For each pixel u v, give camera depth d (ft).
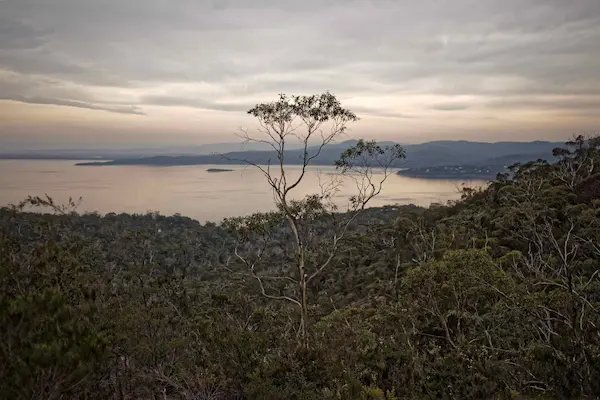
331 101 55.52
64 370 21.80
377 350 44.21
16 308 22.24
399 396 36.37
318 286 156.35
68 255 39.24
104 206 363.76
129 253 108.68
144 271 78.59
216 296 67.26
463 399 31.99
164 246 174.81
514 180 174.50
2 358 20.92
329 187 59.36
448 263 52.42
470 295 54.85
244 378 37.35
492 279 48.39
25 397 20.47
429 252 107.55
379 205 269.85
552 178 155.94
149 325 50.03
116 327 42.32
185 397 38.60
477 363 34.37
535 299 39.88
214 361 38.83
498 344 42.83
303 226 60.49
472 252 51.44
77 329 23.77
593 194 114.62
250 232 59.16
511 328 43.52
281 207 57.82
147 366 45.73
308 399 32.60
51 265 35.55
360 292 129.49
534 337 38.86
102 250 102.12
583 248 55.62
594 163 166.81
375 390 35.22
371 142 58.90
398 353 42.45
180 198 508.53
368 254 161.27
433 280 54.49
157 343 47.34
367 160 59.47
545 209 85.56
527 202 109.81
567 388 29.99
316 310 76.43
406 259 131.23
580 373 30.40
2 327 21.67
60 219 51.31
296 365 35.70
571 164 168.96
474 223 124.26
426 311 56.80
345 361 41.45
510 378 34.04
